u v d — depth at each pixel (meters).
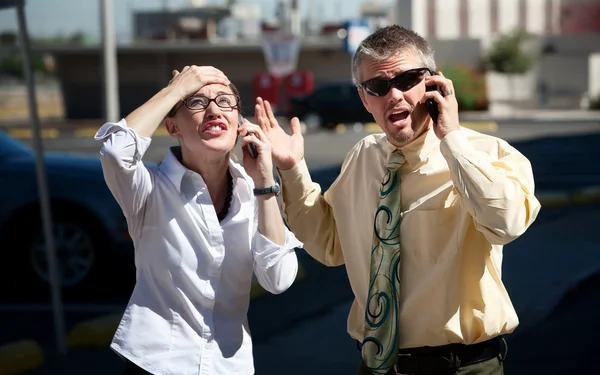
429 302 2.86
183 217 2.86
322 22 51.09
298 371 5.55
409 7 47.91
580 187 14.85
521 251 9.19
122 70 40.56
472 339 2.88
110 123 2.79
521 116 37.00
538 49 45.78
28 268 7.46
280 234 2.93
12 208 7.36
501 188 2.65
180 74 2.89
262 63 40.59
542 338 6.23
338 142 24.16
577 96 44.72
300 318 6.82
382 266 2.88
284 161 3.17
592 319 6.70
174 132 2.95
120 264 7.37
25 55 5.65
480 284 2.87
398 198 2.91
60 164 7.53
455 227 2.85
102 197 7.29
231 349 2.92
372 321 2.90
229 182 2.99
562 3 49.97
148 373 2.82
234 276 2.92
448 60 45.59
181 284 2.86
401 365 2.93
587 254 8.97
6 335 6.39
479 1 49.22
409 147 2.91
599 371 5.49
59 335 5.91
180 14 56.34
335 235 3.30
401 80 2.82
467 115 38.34
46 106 50.91
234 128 2.90
